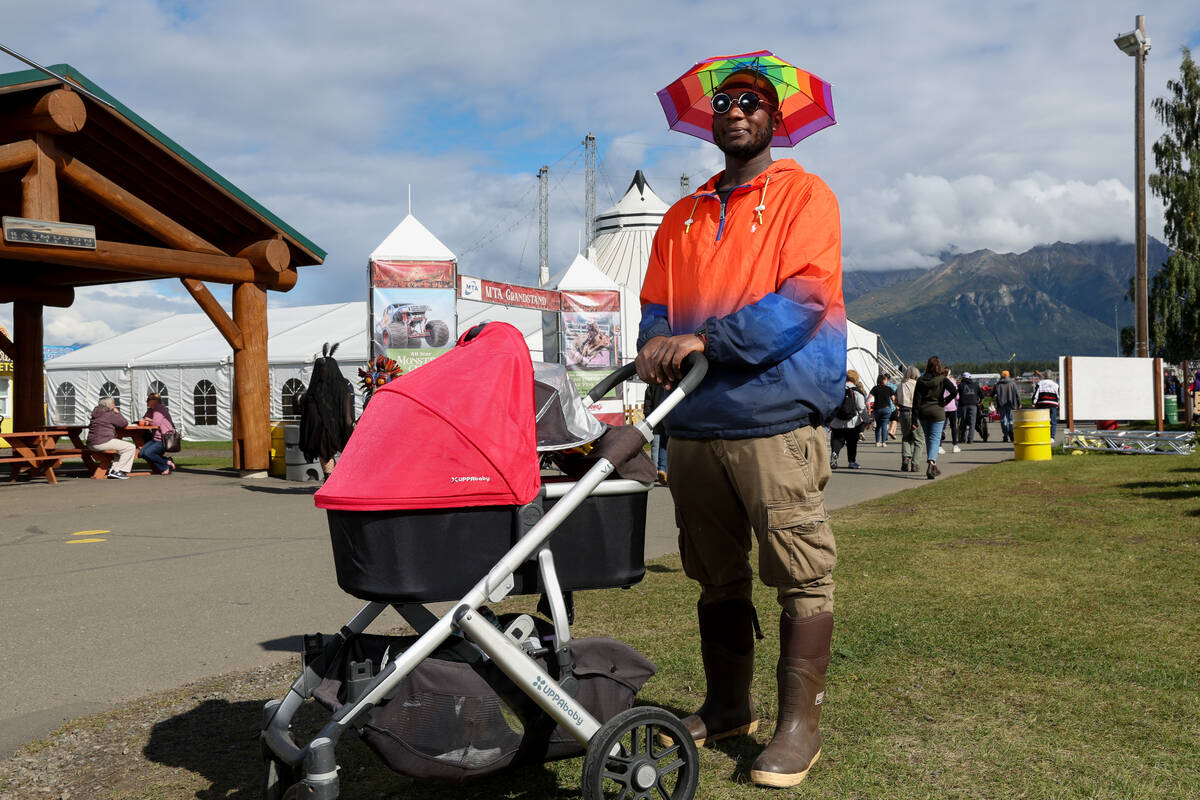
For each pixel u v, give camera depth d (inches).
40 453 617.3
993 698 150.9
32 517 427.2
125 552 323.0
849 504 415.5
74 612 231.3
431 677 105.7
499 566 103.5
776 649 182.9
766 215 124.1
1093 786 118.0
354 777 126.3
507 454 104.3
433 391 105.3
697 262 128.2
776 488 120.2
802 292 118.6
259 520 406.6
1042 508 378.3
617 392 778.8
